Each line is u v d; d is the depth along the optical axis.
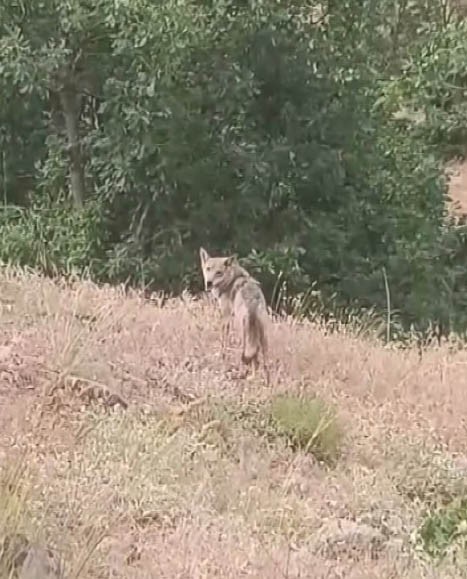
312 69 29.77
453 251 35.88
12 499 10.10
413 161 32.59
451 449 15.57
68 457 12.59
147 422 14.23
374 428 15.64
